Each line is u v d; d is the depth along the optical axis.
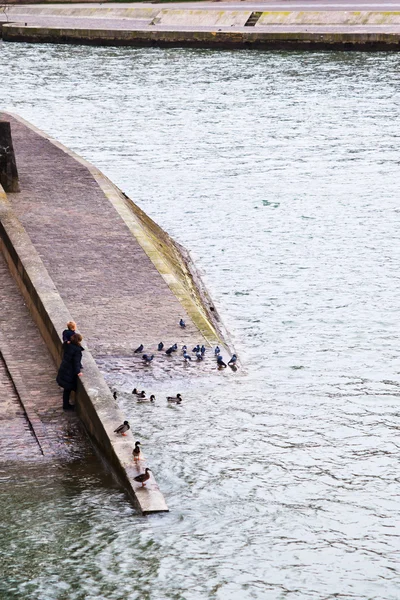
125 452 21.50
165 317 28.81
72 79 78.69
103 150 55.53
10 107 68.06
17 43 103.19
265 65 81.81
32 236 34.12
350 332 31.28
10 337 27.19
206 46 93.81
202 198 46.34
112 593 17.73
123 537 19.38
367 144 55.50
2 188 36.59
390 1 103.12
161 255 33.28
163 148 55.62
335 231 41.41
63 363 23.88
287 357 29.22
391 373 28.12
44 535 19.45
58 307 26.67
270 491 21.36
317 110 64.00
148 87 74.06
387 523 20.22
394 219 42.78
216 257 38.84
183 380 26.17
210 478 21.81
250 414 24.83
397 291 34.78
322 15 95.06
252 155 53.78
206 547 19.17
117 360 26.56
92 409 22.77
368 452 23.22
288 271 37.03
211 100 68.31
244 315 32.91
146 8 107.75
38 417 23.80
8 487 21.17
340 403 25.92
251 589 17.98
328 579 18.31
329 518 20.34
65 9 114.56
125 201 39.56
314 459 22.81
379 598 17.84
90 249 33.19
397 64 79.62
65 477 21.61
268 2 107.88
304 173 50.12
